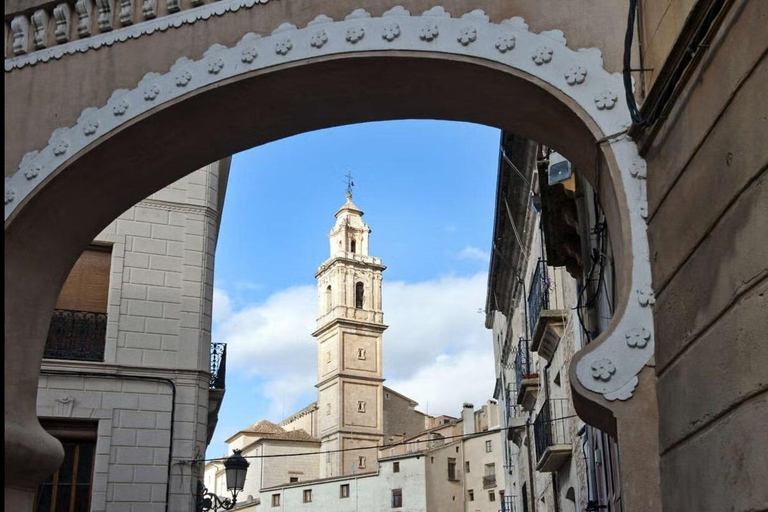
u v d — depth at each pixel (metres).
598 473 11.59
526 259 22.06
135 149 7.05
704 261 4.61
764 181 3.93
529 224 20.20
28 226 7.01
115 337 15.35
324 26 6.55
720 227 4.41
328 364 89.19
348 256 92.31
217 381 17.22
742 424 4.04
